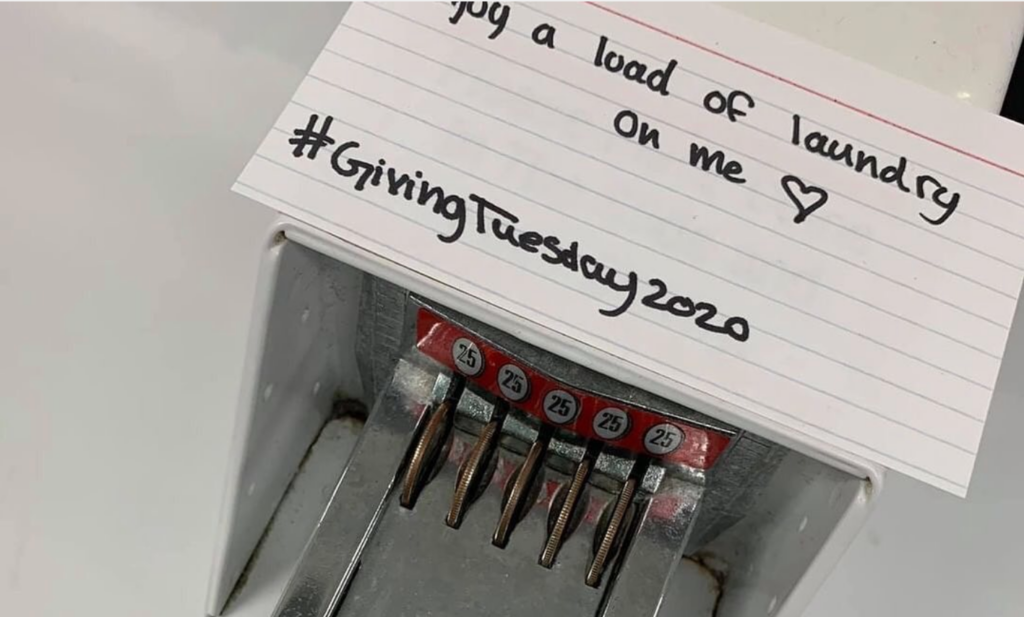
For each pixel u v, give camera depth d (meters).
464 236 0.18
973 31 0.21
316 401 0.26
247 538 0.26
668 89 0.19
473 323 0.20
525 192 0.18
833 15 0.20
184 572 0.27
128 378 0.29
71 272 0.30
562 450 0.22
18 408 0.28
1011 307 0.18
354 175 0.18
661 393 0.17
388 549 0.21
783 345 0.17
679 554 0.21
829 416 0.17
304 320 0.21
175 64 0.32
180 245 0.30
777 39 0.20
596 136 0.19
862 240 0.18
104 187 0.31
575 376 0.19
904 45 0.20
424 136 0.18
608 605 0.21
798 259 0.18
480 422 0.22
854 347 0.18
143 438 0.28
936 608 0.28
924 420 0.17
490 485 0.22
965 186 0.19
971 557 0.28
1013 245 0.19
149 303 0.30
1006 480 0.29
